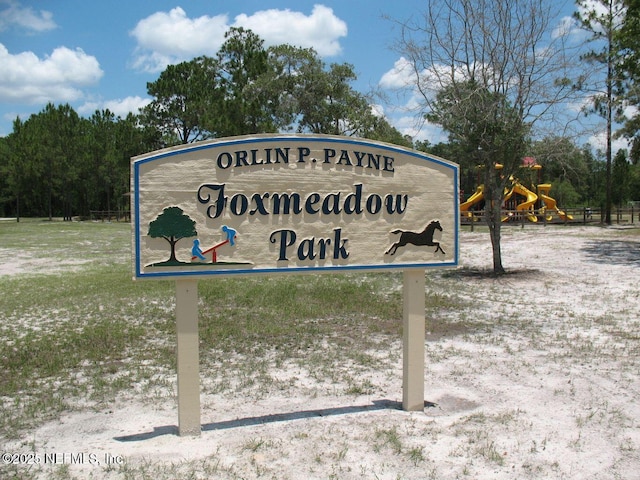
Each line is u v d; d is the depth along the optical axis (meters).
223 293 11.34
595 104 20.94
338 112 35.00
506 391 5.71
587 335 8.03
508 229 29.12
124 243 27.56
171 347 7.48
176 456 4.22
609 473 4.00
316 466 4.06
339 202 4.91
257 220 4.67
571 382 5.95
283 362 6.82
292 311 9.70
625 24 19.88
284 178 4.74
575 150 13.81
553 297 11.20
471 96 13.34
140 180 4.38
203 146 4.51
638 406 5.27
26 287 13.05
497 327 8.60
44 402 5.45
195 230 4.50
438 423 4.89
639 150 24.89
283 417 5.04
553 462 4.14
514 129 13.38
